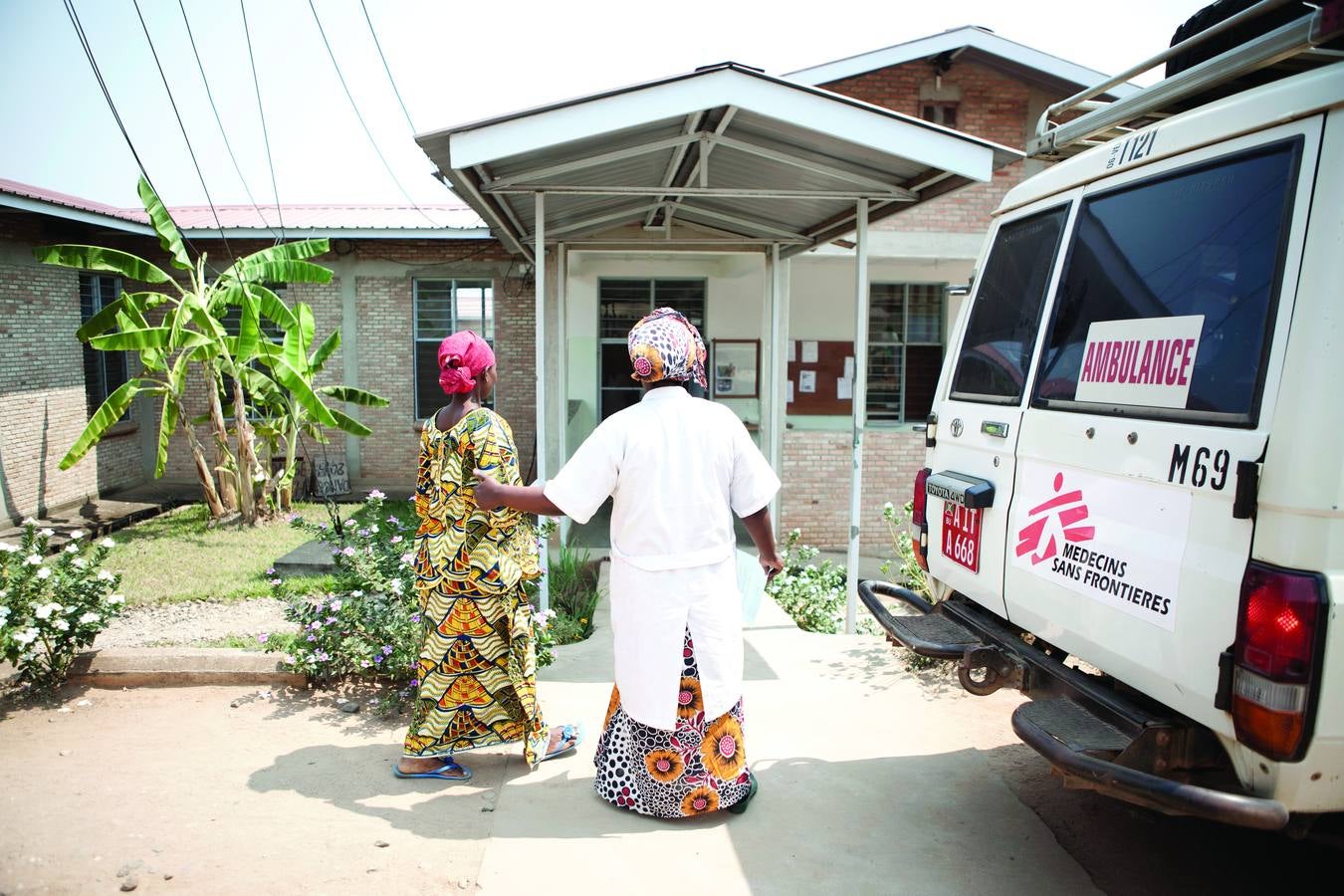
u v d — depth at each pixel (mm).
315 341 13148
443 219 12961
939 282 11398
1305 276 2100
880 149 4844
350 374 13234
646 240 8422
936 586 3750
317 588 6938
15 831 3023
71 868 2793
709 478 2932
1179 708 2309
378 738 3910
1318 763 2008
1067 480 2795
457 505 3244
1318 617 1951
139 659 4484
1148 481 2441
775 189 6051
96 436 9156
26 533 4430
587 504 2912
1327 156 2119
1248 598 2064
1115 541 2545
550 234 7820
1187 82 2646
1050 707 2682
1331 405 1992
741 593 3229
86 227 11211
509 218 6648
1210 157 2492
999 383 3355
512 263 13008
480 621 3328
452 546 3264
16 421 9828
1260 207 2289
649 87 4676
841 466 10953
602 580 7332
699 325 11562
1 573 4355
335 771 3568
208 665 4504
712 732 3098
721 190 5488
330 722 4078
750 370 11422
